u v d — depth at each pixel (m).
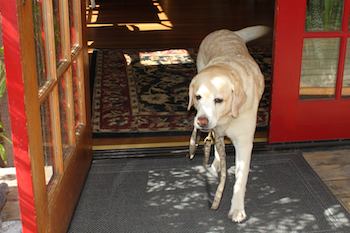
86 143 2.96
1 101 2.69
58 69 2.27
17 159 1.86
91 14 7.66
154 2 8.63
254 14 7.53
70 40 2.56
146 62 5.15
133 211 2.64
